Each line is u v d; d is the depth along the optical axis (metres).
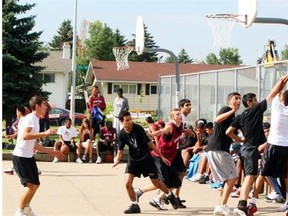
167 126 10.26
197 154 14.50
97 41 101.69
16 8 31.89
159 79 24.11
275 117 9.54
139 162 9.86
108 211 10.15
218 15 16.02
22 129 8.70
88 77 64.81
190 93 20.44
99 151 19.22
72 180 14.34
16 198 11.27
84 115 41.72
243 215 9.48
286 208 10.08
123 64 29.97
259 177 9.66
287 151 9.50
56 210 10.16
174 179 10.26
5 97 31.16
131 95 60.53
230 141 9.75
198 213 10.02
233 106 9.52
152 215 9.80
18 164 8.76
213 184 13.16
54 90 58.44
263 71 14.24
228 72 18.47
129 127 9.77
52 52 62.03
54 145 19.38
